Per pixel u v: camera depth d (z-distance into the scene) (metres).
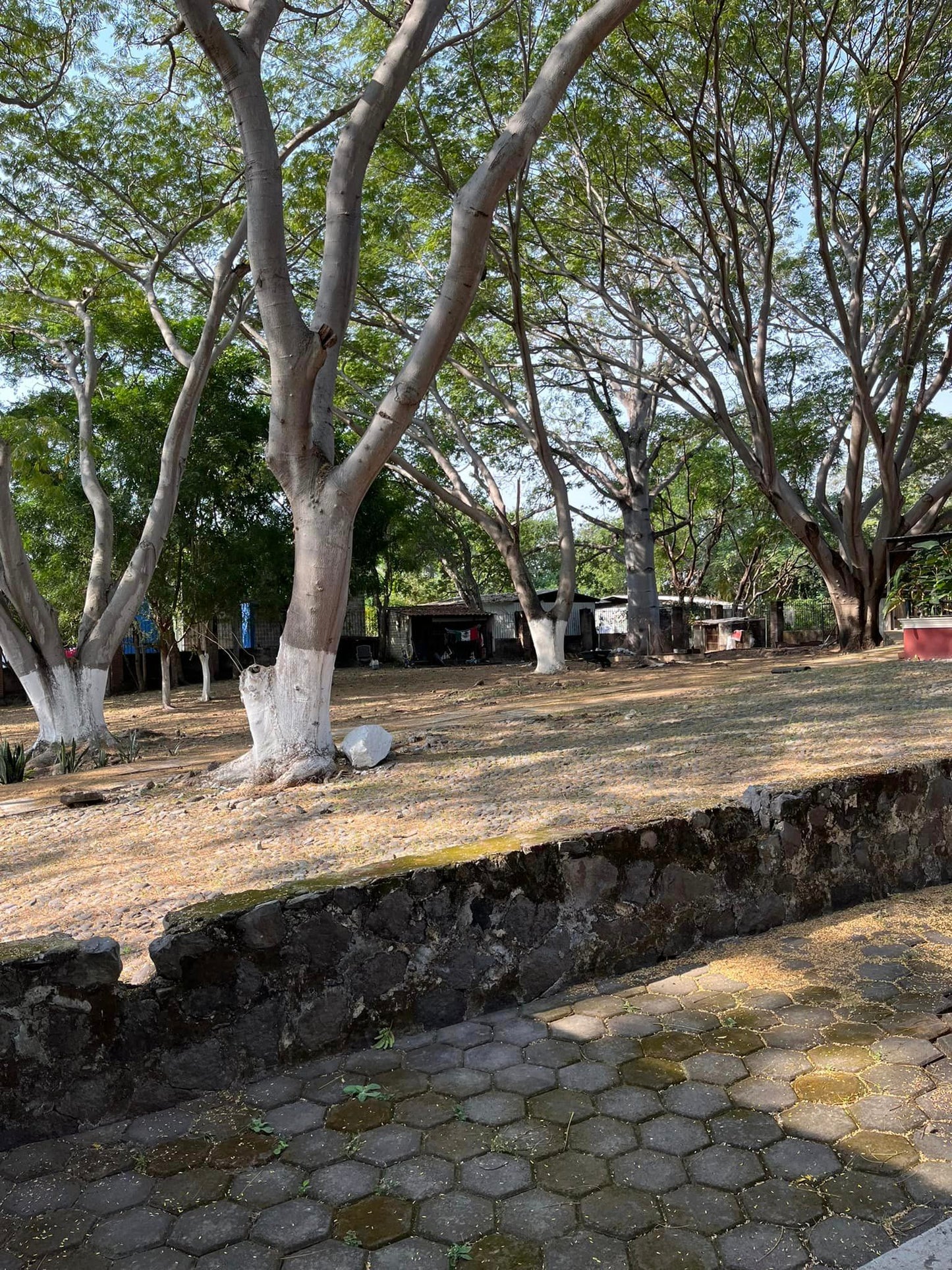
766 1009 3.67
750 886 4.50
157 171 15.43
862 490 21.44
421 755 10.95
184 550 21.05
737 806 4.51
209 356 14.32
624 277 21.58
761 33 15.89
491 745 11.29
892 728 9.19
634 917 4.18
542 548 43.09
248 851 6.80
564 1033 3.57
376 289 20.02
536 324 21.41
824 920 4.61
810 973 3.99
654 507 40.22
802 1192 2.54
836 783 4.78
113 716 20.33
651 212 19.48
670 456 36.44
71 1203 2.66
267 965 3.35
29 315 19.11
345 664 35.25
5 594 14.17
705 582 52.25
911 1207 2.45
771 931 4.50
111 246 17.30
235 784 9.92
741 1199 2.53
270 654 32.12
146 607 21.55
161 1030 3.17
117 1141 2.97
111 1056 3.09
